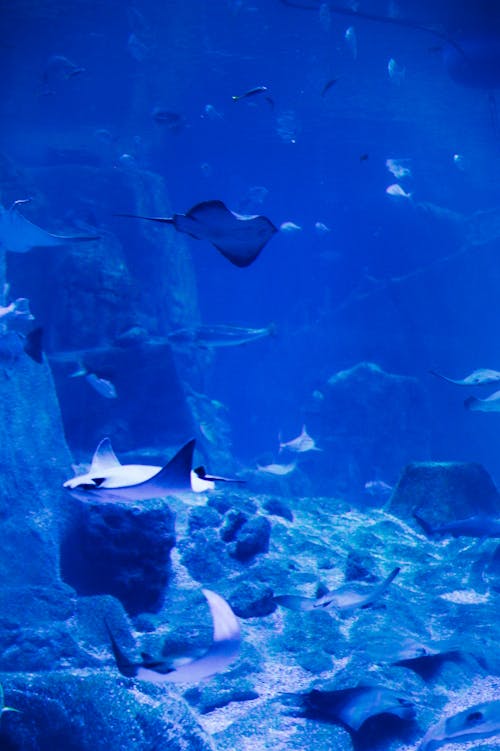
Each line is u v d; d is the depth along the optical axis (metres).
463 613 6.38
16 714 3.16
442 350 23.91
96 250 14.73
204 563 7.26
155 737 3.41
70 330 13.81
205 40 20.03
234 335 8.02
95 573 6.75
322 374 25.17
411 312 24.17
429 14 16.91
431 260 25.91
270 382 27.75
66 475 7.51
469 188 35.69
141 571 6.63
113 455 3.87
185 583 7.02
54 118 26.62
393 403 20.05
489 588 7.18
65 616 5.75
